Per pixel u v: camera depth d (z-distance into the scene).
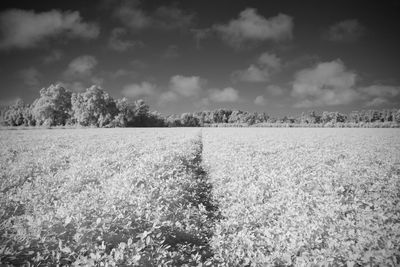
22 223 5.70
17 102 112.19
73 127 81.69
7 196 8.28
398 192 9.46
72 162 14.68
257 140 29.72
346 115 140.12
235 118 153.38
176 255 5.80
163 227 6.82
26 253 4.76
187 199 9.99
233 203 9.41
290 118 145.38
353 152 20.11
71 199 7.71
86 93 89.62
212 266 5.93
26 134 39.03
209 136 36.97
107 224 5.96
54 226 5.51
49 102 90.94
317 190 9.47
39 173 12.13
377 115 137.62
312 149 21.80
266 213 8.27
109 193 8.04
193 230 7.48
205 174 15.49
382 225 6.48
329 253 5.45
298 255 5.99
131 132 46.03
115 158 15.08
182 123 119.94
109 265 4.60
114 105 96.62
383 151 21.27
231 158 16.50
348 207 7.71
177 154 16.30
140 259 5.04
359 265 5.29
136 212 6.84
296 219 7.13
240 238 6.96
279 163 14.41
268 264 5.73
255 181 11.09
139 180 9.65
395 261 4.89
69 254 4.90
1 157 15.91
